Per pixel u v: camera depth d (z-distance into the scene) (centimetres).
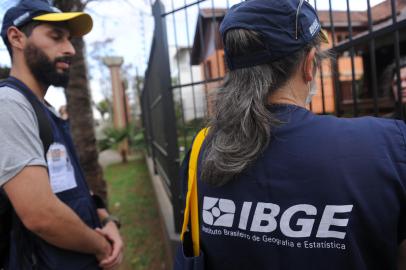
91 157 321
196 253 90
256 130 74
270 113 76
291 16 73
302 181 70
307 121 75
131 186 705
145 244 384
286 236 71
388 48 320
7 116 116
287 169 72
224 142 78
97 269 143
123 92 1295
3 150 113
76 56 312
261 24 74
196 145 93
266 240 73
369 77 345
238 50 77
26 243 126
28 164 115
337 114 163
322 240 68
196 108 267
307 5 78
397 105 138
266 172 74
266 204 73
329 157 69
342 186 67
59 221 120
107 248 148
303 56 78
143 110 1052
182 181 102
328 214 67
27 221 115
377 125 71
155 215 481
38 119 127
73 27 159
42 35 138
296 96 80
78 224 128
